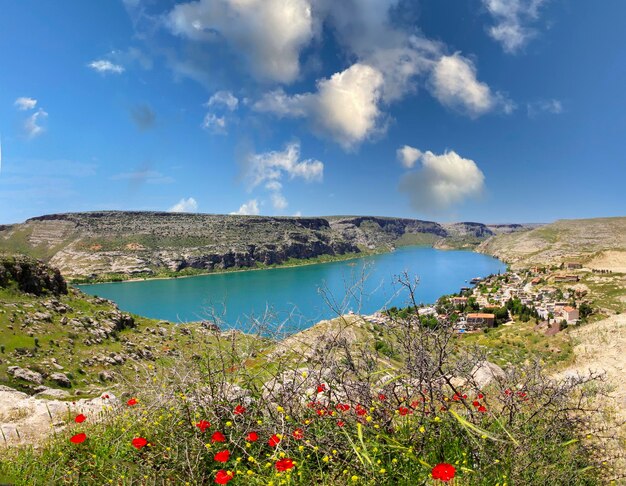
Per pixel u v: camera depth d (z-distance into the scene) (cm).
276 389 471
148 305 14938
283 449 405
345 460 374
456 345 445
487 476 360
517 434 384
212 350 512
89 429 609
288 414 442
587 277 13850
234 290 17438
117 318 6375
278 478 364
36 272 6450
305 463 393
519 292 13375
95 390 3700
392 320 428
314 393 450
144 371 556
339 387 447
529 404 449
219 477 331
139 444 412
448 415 400
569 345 2092
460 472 364
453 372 433
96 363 4597
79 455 478
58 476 434
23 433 765
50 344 4641
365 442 383
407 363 400
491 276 19750
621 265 15938
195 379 491
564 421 429
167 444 461
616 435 517
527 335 5197
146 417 514
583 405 590
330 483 366
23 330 4691
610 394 748
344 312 486
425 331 410
